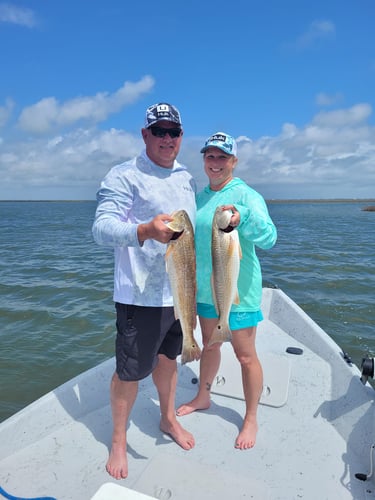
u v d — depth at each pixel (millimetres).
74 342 6742
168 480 2539
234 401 3551
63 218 52844
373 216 56156
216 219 2697
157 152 2545
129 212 2539
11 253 17219
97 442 2979
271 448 2920
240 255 2729
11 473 2656
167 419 3004
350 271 12492
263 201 2904
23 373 5676
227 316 2770
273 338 4816
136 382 2668
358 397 3131
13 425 2867
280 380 3621
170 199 2604
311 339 4516
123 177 2480
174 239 2332
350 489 2520
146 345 2578
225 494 2439
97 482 2592
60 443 2959
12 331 7242
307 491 2506
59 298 9375
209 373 3322
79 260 15125
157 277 2568
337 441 2982
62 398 3238
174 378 2951
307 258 15242
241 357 2965
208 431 3139
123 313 2574
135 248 2529
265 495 2436
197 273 3051
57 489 2529
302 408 3395
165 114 2432
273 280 11273
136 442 2994
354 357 6160
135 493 2004
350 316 7988
